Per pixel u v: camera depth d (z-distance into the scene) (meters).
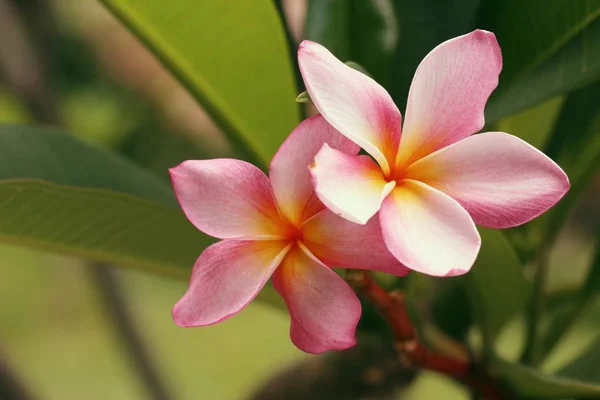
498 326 0.60
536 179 0.45
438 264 0.44
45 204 0.54
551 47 0.55
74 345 1.90
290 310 0.46
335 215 0.46
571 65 0.55
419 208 0.45
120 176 0.61
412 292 0.63
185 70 0.58
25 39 0.94
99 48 1.75
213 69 0.58
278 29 0.57
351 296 0.46
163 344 1.85
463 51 0.47
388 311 0.54
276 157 0.46
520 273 0.56
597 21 0.54
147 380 1.00
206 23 0.56
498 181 0.46
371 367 0.70
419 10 0.64
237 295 0.46
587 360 0.62
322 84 0.45
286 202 0.47
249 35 0.57
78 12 1.75
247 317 1.97
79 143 0.61
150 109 1.75
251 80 0.58
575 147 0.62
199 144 1.74
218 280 0.46
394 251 0.45
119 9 0.57
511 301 0.58
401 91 0.63
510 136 0.46
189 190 0.46
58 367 1.84
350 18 0.63
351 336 0.46
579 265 1.60
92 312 2.01
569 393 0.59
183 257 0.59
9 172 0.58
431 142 0.47
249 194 0.46
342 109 0.45
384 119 0.46
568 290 0.75
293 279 0.46
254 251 0.47
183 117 1.75
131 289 1.98
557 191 0.45
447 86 0.47
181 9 0.56
